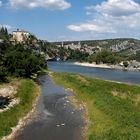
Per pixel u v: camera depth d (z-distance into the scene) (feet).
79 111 181.47
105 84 297.94
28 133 135.23
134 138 111.34
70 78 361.71
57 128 144.15
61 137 130.52
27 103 194.70
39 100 219.61
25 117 164.25
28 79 343.67
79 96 233.55
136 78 546.67
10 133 133.80
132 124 133.18
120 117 144.97
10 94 215.31
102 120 148.25
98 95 209.67
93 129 137.39
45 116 168.45
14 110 166.81
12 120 149.79
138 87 282.77
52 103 208.23
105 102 182.09
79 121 157.38
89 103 196.24
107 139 116.57
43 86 307.78
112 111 157.38
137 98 212.84
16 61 355.97
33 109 186.39
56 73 469.57
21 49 446.19
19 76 351.25
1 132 130.62
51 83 338.34
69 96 239.09
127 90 252.62
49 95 244.63
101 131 129.39
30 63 391.04
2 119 145.79
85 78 364.38
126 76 602.03
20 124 149.07
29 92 235.61
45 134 134.41
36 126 146.92
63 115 171.32
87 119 160.56
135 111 162.09
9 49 431.02
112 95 211.41
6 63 352.28
